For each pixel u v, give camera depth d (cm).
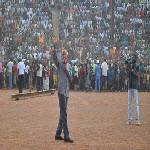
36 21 8100
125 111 2855
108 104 3325
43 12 8331
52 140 1720
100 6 8488
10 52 7212
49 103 3369
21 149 1496
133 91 2252
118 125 2192
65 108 1697
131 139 1761
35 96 4016
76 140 1730
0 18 8038
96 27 8125
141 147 1565
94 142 1675
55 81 5216
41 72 4631
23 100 3603
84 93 4619
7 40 7600
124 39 7856
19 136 1827
